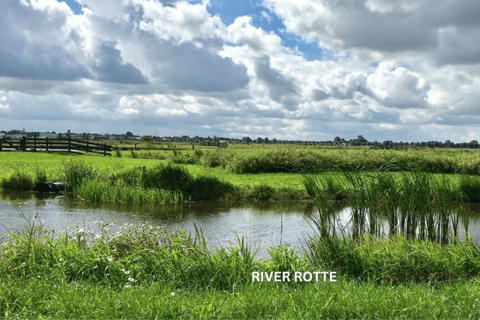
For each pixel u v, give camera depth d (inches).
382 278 253.1
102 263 230.8
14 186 757.9
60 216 510.3
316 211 586.2
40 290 190.2
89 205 609.9
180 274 227.3
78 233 273.9
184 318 165.5
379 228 349.4
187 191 702.5
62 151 1674.5
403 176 364.5
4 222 456.4
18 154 1438.2
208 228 457.7
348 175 360.2
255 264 248.2
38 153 1530.5
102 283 216.2
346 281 238.1
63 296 180.7
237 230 449.1
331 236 299.3
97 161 1241.4
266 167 1049.5
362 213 351.6
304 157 1067.3
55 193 729.6
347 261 270.4
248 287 208.5
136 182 725.3
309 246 312.3
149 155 1606.8
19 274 222.7
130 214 540.7
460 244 299.0
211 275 227.0
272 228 462.6
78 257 235.3
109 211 560.7
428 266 260.1
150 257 244.2
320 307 177.8
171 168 729.0
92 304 173.2
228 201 677.9
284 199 692.7
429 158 1048.8
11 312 170.2
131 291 190.2
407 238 346.3
